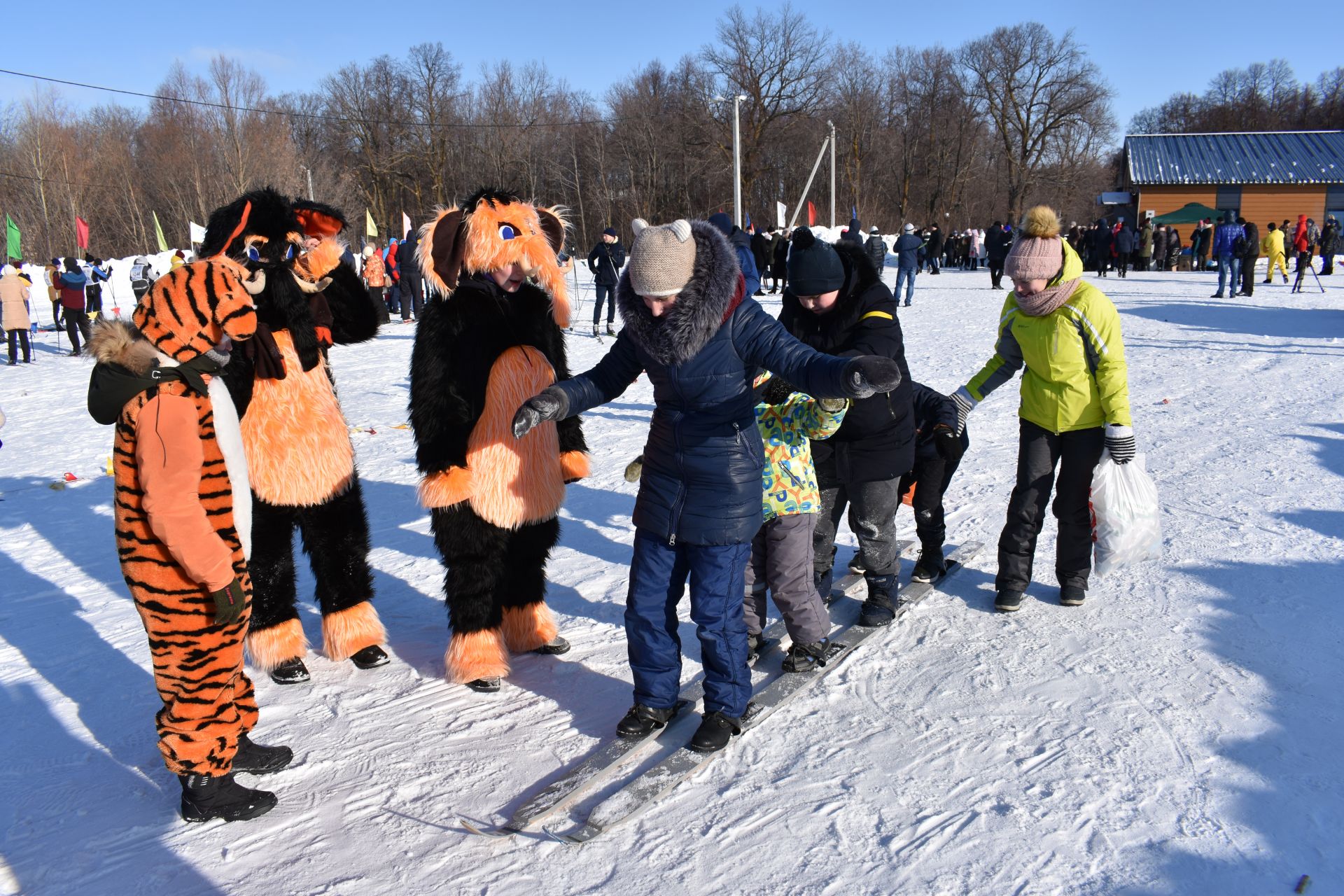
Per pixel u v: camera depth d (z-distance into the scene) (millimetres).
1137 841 2664
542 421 3072
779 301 20734
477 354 3607
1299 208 36219
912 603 4383
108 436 9711
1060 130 58719
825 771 3084
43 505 7035
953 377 10664
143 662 4191
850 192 61375
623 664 3980
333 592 3973
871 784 3000
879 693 3590
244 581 2949
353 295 4031
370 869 2703
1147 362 11391
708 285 2891
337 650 4008
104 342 2643
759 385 3420
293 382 3707
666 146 58500
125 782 3234
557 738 3402
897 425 3852
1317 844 2617
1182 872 2527
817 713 3465
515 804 3004
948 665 3783
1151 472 6426
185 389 2736
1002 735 3244
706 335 2922
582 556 5352
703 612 3174
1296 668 3596
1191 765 3010
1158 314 16875
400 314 22250
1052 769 3025
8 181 46719
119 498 2762
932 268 32625
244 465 2967
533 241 3684
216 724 2910
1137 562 4543
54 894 2648
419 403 3574
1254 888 2455
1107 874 2533
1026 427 4207
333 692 3822
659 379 3068
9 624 4688
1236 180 36312
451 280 3568
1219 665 3648
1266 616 4055
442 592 4949
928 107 61812
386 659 4051
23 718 3699
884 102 63062
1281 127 76562
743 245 12289
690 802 2955
